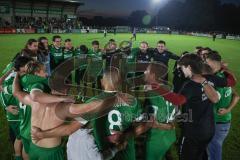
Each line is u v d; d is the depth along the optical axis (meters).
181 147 3.42
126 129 2.77
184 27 98.38
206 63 3.54
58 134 2.57
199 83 3.08
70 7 64.81
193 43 32.91
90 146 2.49
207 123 3.19
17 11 56.50
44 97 2.58
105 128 2.62
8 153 4.96
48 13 61.44
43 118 2.70
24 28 42.06
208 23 91.25
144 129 2.90
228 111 3.78
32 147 2.96
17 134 4.12
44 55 7.90
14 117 4.02
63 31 46.47
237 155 5.08
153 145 3.20
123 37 39.47
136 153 3.40
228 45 32.25
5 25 49.22
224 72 3.92
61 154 2.99
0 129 6.02
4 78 3.93
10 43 25.11
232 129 6.30
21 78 3.16
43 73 3.17
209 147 3.97
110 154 2.58
